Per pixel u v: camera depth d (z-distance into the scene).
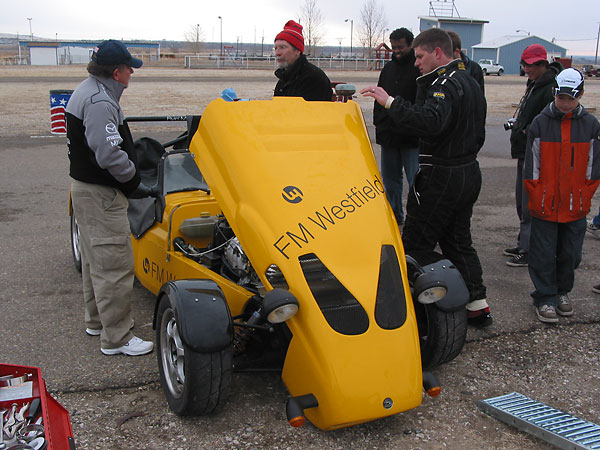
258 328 3.54
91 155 3.84
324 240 3.37
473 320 4.74
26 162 11.30
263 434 3.31
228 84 28.84
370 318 3.20
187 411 3.33
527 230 6.09
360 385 3.03
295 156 3.73
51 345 4.34
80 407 3.55
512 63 69.25
